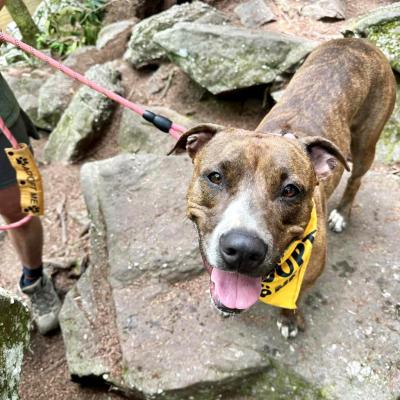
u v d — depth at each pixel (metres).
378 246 0.64
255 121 0.93
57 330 0.69
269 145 0.42
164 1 1.28
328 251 0.64
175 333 0.56
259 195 0.40
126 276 0.63
